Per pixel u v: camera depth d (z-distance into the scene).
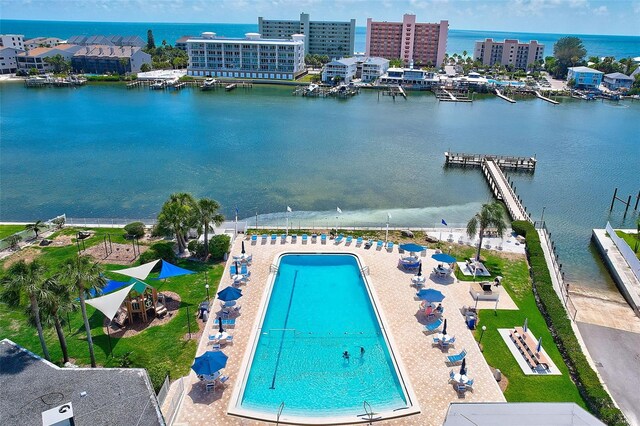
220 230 66.38
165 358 39.91
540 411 25.62
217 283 52.56
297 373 38.56
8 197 85.44
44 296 33.81
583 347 43.38
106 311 40.16
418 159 115.94
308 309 48.19
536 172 109.00
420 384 36.91
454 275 55.19
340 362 40.00
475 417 25.16
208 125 145.62
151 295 47.84
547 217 82.75
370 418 33.31
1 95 191.00
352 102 198.25
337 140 131.88
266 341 42.66
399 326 44.47
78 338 42.44
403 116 170.75
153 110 168.00
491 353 41.66
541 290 51.06
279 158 112.75
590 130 153.62
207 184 93.75
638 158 121.81
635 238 68.00
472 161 110.38
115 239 63.47
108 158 109.12
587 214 84.50
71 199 85.00
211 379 35.69
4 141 121.69
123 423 27.34
